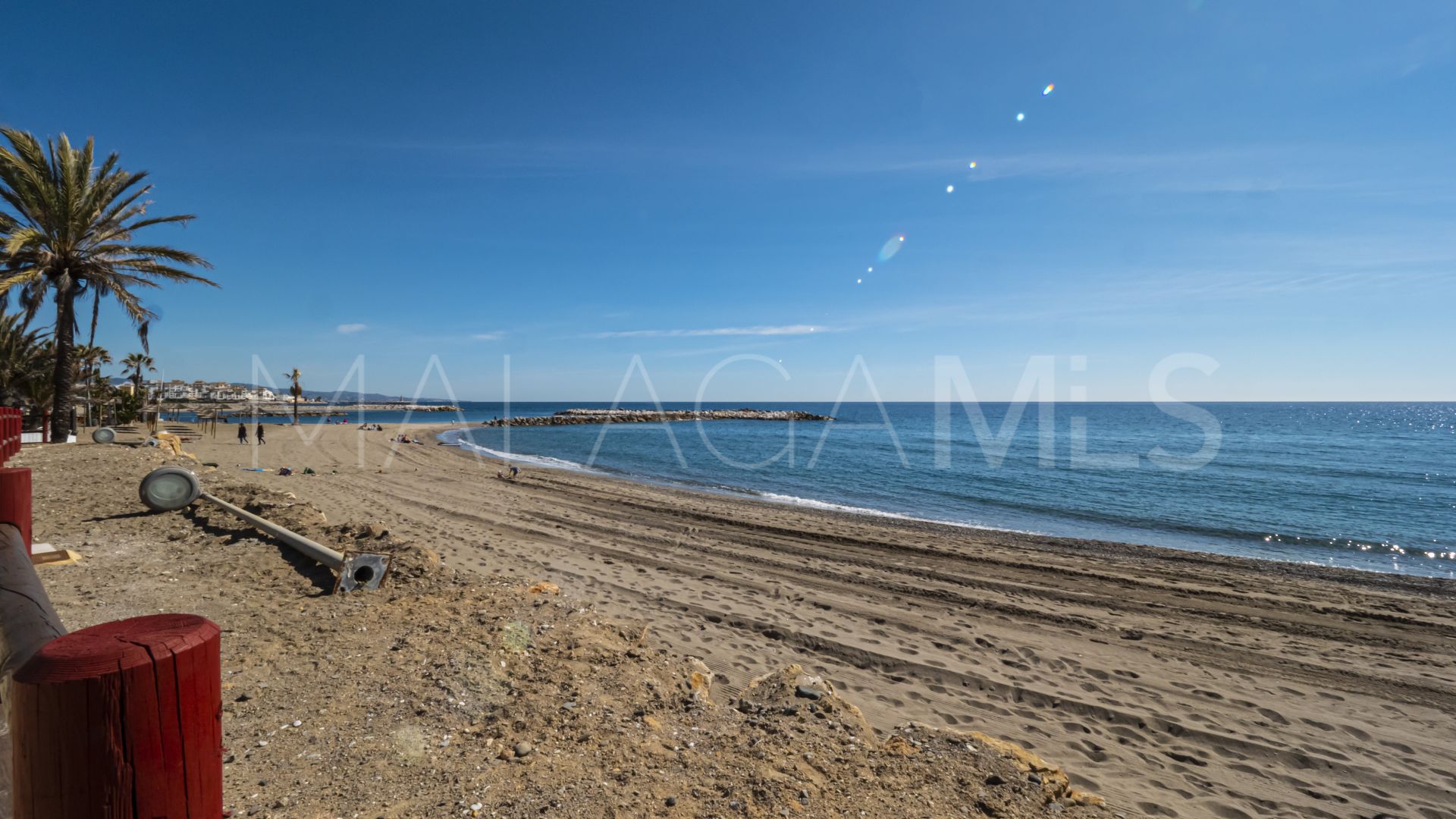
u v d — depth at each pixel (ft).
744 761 9.21
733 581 28.60
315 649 12.35
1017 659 20.84
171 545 20.06
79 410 107.76
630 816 7.55
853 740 10.35
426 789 7.88
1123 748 15.31
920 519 50.29
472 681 11.01
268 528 20.56
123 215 57.47
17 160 50.16
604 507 48.52
